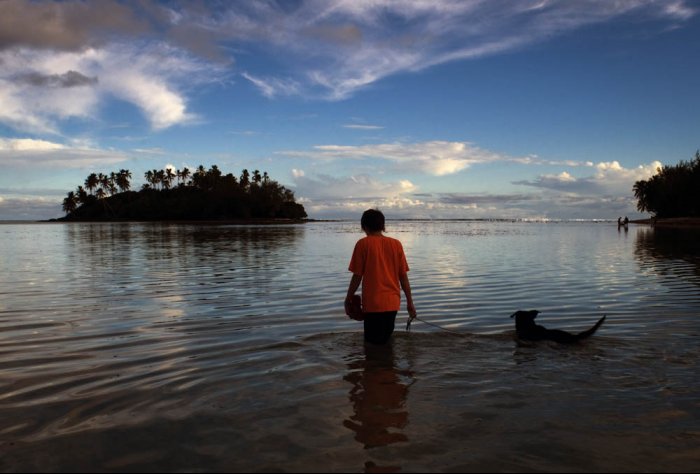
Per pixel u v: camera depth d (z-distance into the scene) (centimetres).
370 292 557
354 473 274
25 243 2886
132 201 14400
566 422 344
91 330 642
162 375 449
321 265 1503
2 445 309
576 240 3008
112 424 340
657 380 434
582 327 673
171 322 690
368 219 577
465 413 359
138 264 1545
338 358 504
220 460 289
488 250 2150
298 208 14038
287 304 831
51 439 317
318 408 368
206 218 12662
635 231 4681
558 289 1000
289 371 459
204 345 561
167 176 14575
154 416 354
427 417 352
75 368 473
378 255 563
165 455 295
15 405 377
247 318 717
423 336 600
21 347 556
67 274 1280
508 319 723
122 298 896
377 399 387
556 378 439
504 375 448
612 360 496
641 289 990
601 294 933
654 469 280
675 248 2222
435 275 1244
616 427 336
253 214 12938
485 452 299
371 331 557
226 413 358
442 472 276
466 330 650
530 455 296
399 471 277
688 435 324
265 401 382
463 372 457
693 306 802
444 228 6322
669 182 8219
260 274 1267
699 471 279
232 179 13588
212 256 1858
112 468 280
